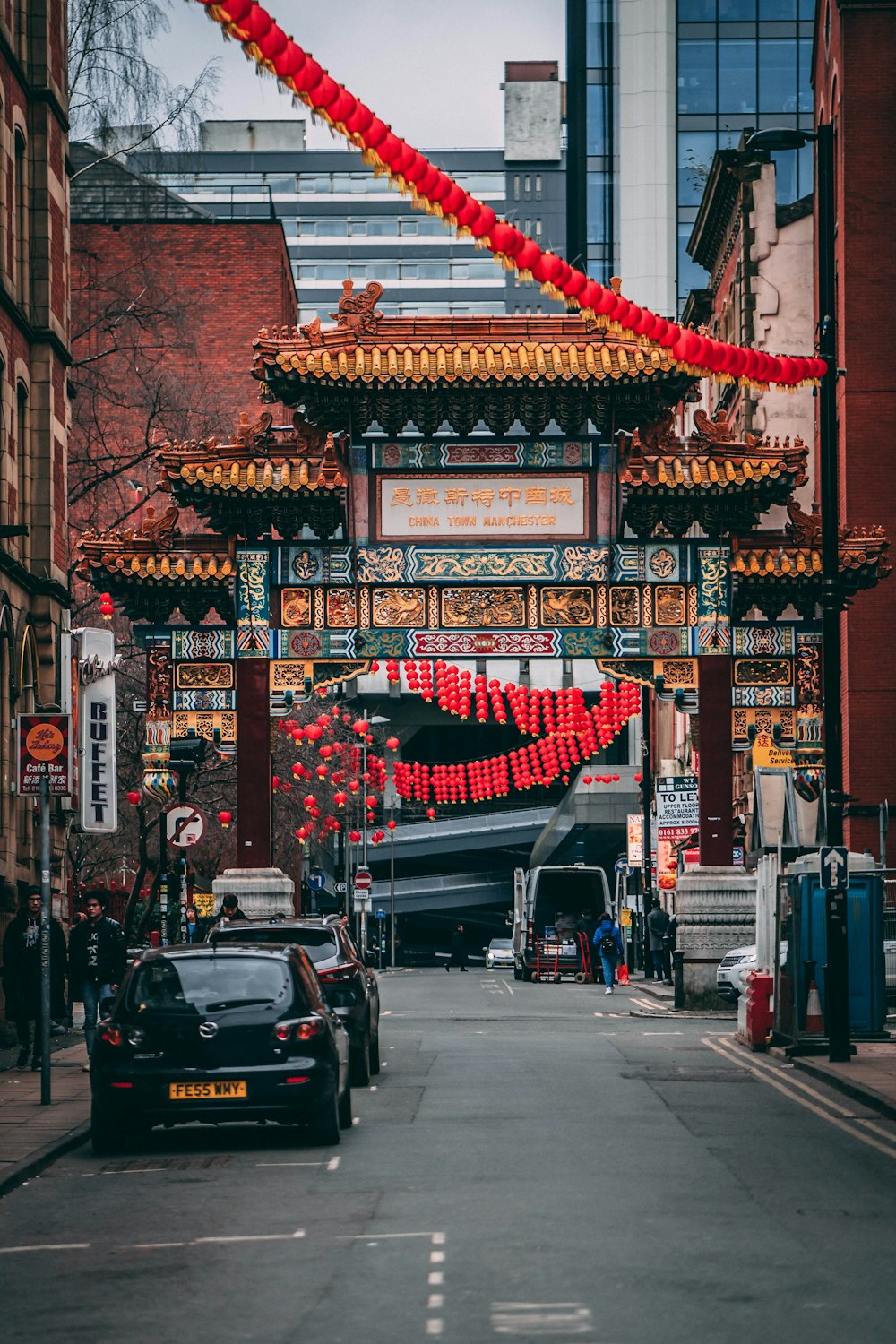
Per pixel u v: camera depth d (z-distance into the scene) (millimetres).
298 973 18203
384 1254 12234
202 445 39375
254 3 11812
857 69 46438
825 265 28828
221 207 184375
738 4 110875
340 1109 19125
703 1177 15523
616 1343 9594
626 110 110938
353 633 39500
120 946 26516
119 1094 17578
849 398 45781
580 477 39625
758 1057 28391
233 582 39594
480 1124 19562
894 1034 31109
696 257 69625
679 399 39562
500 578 39375
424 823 108500
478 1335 9828
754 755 39812
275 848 61375
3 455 32719
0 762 31766
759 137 28703
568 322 39188
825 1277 11297
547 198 183750
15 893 31984
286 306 89312
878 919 30000
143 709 39531
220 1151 17969
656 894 66562
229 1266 12039
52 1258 12578
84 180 75688
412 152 13945
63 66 37844
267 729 39500
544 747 50812
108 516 61219
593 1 111750
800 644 39625
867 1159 16734
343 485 38625
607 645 39500
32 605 34344
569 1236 12688
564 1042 31594
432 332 39281
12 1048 31109
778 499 39750
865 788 45188
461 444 39656
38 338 35188
